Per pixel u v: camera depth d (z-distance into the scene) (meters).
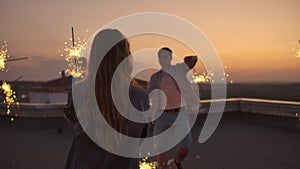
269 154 5.14
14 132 7.12
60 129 7.05
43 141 6.23
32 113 8.99
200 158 4.98
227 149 5.53
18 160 4.89
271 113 9.18
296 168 4.39
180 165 4.27
